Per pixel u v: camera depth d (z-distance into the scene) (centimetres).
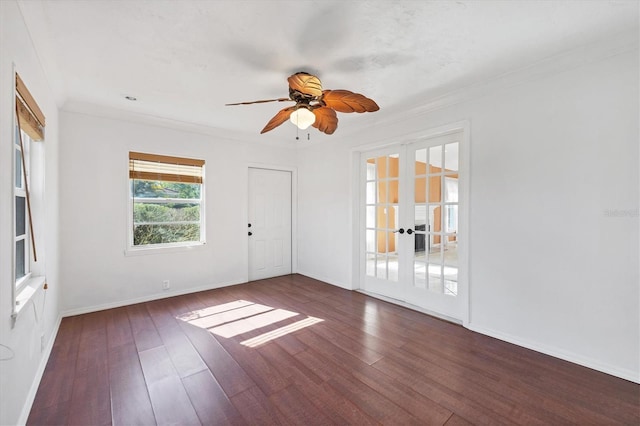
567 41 204
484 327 277
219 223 429
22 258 207
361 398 185
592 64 214
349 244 418
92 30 190
